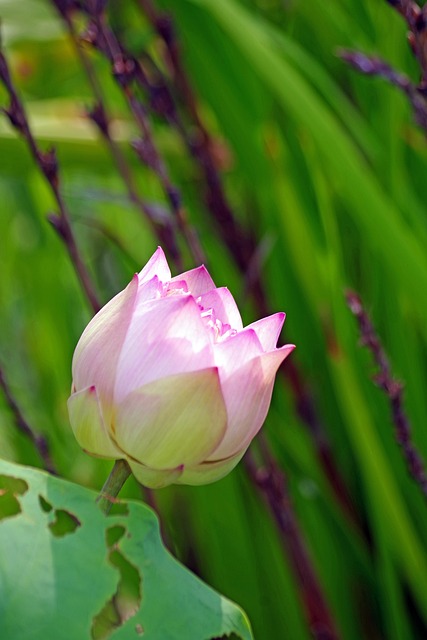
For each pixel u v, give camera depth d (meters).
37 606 1.08
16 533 1.09
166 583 1.10
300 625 1.50
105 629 1.08
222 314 1.14
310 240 1.48
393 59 1.48
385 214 1.38
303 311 1.61
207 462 1.11
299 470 1.55
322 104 1.44
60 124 1.60
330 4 1.61
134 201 1.40
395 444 1.48
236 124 1.58
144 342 1.10
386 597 1.46
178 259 1.40
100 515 1.10
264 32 1.47
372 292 1.53
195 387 1.09
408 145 1.58
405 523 1.40
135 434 1.10
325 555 1.53
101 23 1.37
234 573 1.55
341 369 1.40
